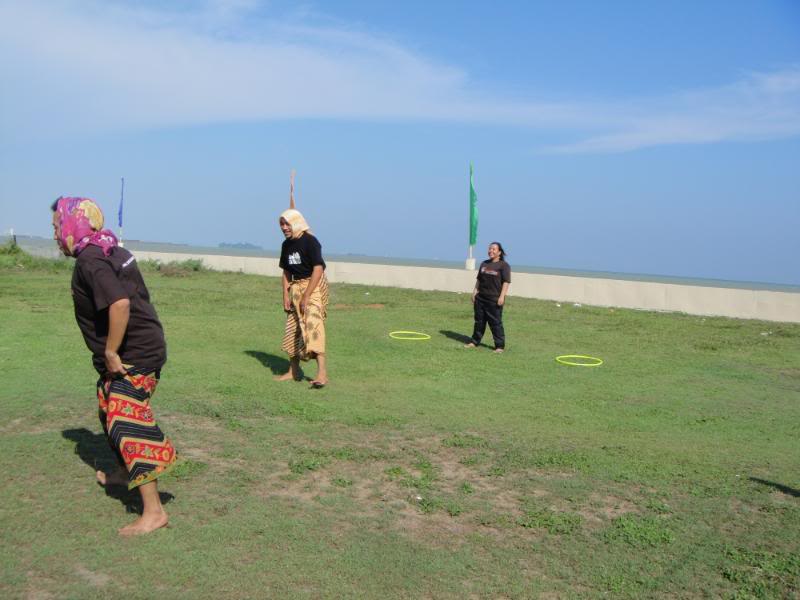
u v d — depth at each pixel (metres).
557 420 7.44
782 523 4.81
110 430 4.24
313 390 8.26
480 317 12.30
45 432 6.01
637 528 4.62
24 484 4.86
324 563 3.92
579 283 21.09
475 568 3.98
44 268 26.00
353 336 12.81
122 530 4.16
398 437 6.47
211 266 29.84
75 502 4.59
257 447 5.93
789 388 9.80
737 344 13.71
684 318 17.81
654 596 3.76
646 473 5.73
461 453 6.09
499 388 9.01
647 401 8.60
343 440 6.28
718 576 4.01
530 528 4.59
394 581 3.77
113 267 4.20
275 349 11.03
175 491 4.89
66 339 10.59
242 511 4.59
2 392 7.24
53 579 3.61
